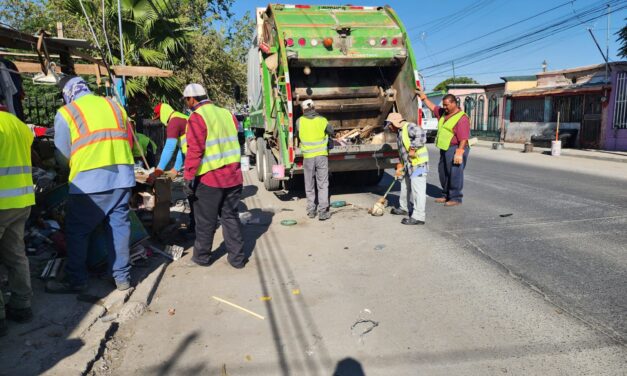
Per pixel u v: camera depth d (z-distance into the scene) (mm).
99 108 4047
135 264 4922
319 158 6957
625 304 3951
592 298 4086
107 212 4043
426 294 4246
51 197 5277
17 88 6344
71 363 3047
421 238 5953
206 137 4723
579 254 5230
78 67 6531
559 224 6512
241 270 4969
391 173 11953
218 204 4863
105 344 3404
